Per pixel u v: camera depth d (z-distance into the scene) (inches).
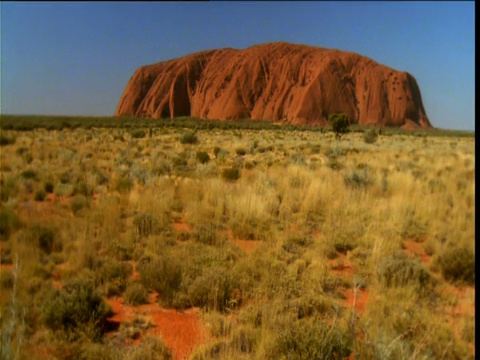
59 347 180.7
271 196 436.5
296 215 403.9
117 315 223.5
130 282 252.5
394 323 203.8
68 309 203.0
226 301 230.7
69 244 305.7
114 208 391.5
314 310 219.9
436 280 268.5
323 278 260.7
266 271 261.3
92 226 340.2
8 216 339.3
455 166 724.0
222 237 336.8
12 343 172.4
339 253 324.2
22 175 565.0
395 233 355.9
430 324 203.5
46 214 387.5
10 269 262.8
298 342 172.1
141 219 355.9
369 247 325.4
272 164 604.7
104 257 288.5
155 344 186.7
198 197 443.2
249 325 202.8
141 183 518.9
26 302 213.3
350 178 528.7
